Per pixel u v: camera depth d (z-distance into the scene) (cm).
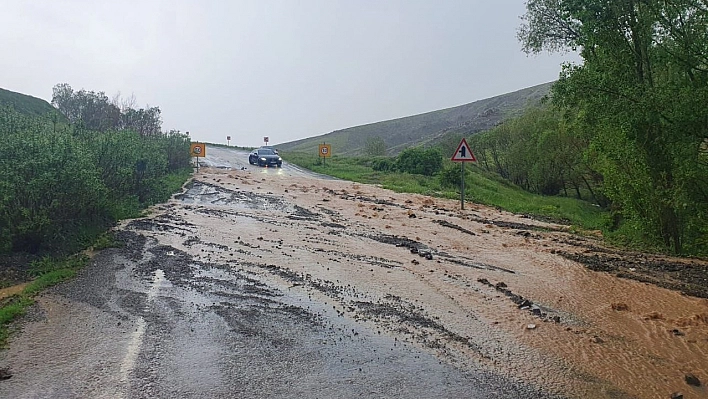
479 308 793
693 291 922
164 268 1006
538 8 1791
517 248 1293
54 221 1154
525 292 889
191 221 1559
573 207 3294
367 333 682
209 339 656
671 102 1257
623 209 1619
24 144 1136
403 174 3522
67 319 725
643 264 1157
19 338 656
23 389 522
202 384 534
